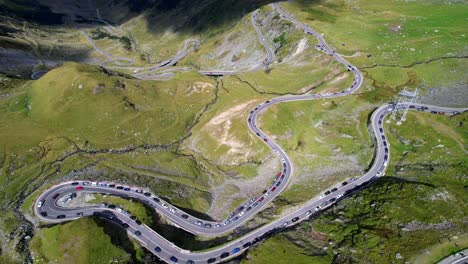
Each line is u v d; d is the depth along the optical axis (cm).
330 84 17025
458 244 8375
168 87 19175
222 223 11581
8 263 10738
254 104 16725
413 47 18675
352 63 17950
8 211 12712
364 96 15800
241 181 14138
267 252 9481
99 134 16650
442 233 8725
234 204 12581
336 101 15875
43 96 18088
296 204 11444
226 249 10231
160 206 12138
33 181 14262
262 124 15625
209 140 16238
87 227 10556
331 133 14488
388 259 8494
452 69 16650
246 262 9319
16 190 13825
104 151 16012
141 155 15888
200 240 11038
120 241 10550
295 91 17475
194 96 18712
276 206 11781
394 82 16400
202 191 13888
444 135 12681
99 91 17938
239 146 15325
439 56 17725
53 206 12381
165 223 11731
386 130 13612
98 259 9944
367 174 12144
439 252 8288
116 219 11306
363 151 13338
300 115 15588
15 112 17788
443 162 11581
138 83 19075
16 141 16062
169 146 16588
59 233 10656
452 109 14125
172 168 15062
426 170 11412
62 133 16662
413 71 16838
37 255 10606
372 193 10744
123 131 16838
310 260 9081
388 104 14962
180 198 13025
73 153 15825
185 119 17700
